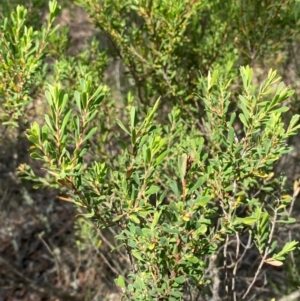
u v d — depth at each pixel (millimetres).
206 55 2639
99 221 1403
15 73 1730
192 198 1180
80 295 4102
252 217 1185
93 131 1201
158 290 1226
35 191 5172
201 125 2516
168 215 1178
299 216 2975
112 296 4074
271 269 3863
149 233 1159
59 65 2287
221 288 2898
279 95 1234
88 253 4348
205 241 1199
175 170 1982
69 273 4367
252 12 2619
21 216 4926
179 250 1190
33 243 4762
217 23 2637
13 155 3902
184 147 1711
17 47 1690
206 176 1254
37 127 1149
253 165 1378
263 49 2748
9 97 1793
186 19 2139
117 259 3754
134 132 1229
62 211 5051
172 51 2312
